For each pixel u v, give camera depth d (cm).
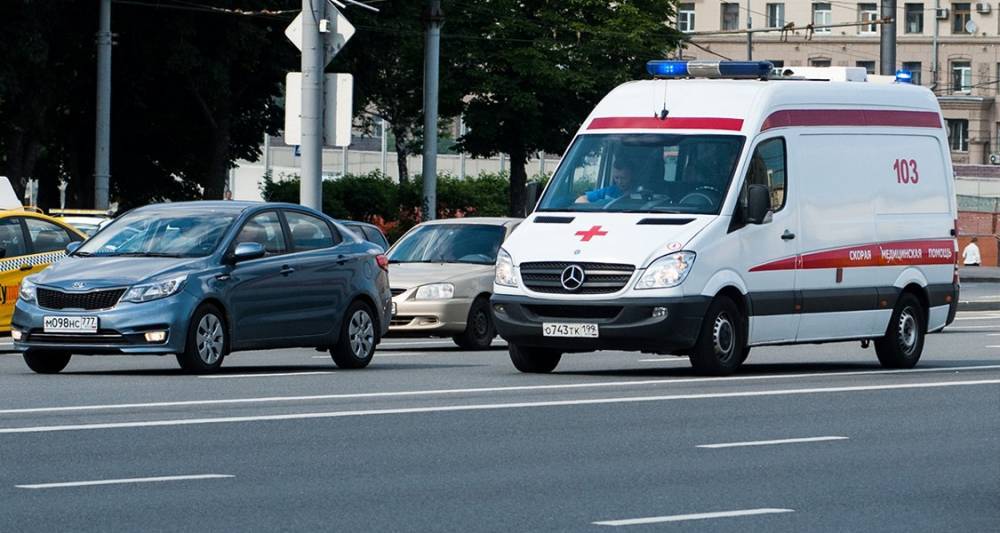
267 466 1703
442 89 8762
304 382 2611
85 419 2064
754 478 1675
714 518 1439
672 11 9238
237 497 1511
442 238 3859
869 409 2314
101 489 1542
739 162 2778
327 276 2934
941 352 3666
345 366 2980
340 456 1783
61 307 2675
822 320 2919
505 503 1502
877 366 3141
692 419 2162
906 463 1797
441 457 1789
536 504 1498
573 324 2667
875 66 16300
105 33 6712
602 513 1455
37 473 1631
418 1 8269
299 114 4222
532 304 2702
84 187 8406
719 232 2723
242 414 2136
